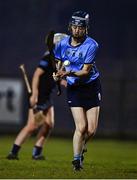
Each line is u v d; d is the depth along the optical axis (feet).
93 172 74.38
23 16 199.72
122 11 197.26
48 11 198.80
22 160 90.48
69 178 67.51
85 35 74.13
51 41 76.23
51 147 132.77
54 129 168.86
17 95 165.17
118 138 167.22
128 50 194.59
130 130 167.32
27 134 92.73
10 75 166.09
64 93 168.86
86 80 74.28
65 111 168.76
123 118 167.94
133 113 167.43
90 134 74.79
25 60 194.49
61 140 159.74
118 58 192.95
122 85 168.35
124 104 167.94
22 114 165.37
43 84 92.68
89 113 74.74
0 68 194.90
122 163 92.84
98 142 156.56
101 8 197.36
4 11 200.23
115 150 129.59
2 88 165.68
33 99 92.43
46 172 73.46
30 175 70.03
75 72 73.36
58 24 197.06
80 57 73.92
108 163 91.81
